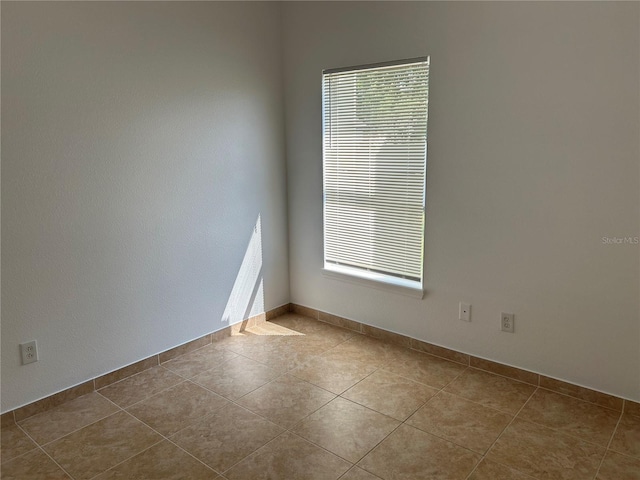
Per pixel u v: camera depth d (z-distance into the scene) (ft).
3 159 7.72
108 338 9.44
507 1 8.43
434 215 10.03
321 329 12.14
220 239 11.18
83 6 8.34
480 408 8.52
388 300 11.18
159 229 9.96
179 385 9.46
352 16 10.52
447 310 10.22
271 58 11.69
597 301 8.33
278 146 12.21
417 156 10.12
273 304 12.85
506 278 9.27
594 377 8.57
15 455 7.38
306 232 12.47
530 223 8.80
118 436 7.84
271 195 12.25
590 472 6.87
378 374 9.80
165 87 9.68
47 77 8.05
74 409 8.66
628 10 7.36
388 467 7.04
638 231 7.77
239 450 7.45
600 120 7.82
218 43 10.50
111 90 8.88
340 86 11.07
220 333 11.54
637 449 7.35
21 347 8.27
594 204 8.09
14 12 7.59
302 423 8.14
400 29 9.84
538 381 9.21
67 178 8.49
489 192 9.19
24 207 8.04
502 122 8.81
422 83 9.78
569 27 7.89
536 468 6.97
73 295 8.83
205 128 10.49
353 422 8.15
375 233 11.15
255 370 10.04
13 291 8.07
